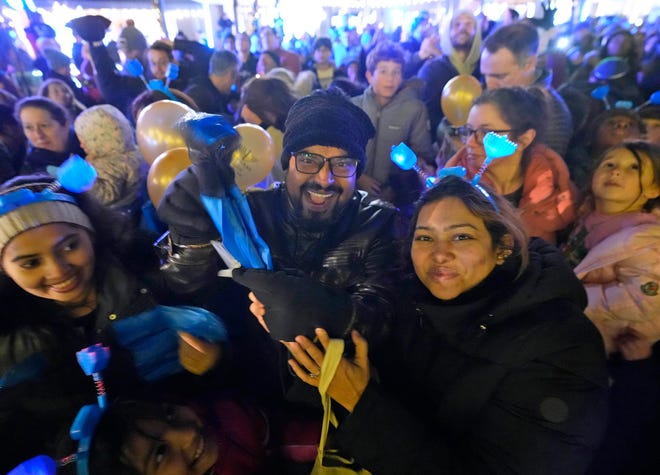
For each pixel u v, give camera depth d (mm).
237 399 1075
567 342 743
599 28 4535
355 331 822
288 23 9766
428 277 870
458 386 822
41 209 844
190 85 3393
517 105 1555
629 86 2902
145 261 1110
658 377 1462
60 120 2162
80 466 721
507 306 793
